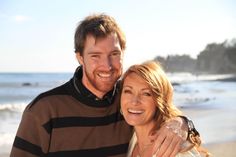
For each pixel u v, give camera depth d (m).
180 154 2.97
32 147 3.20
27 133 3.20
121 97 3.41
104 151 3.40
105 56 3.24
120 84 3.46
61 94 3.29
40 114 3.20
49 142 3.24
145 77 3.26
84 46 3.28
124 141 3.51
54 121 3.23
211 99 27.17
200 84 50.00
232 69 104.50
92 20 3.29
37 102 3.23
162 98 3.31
